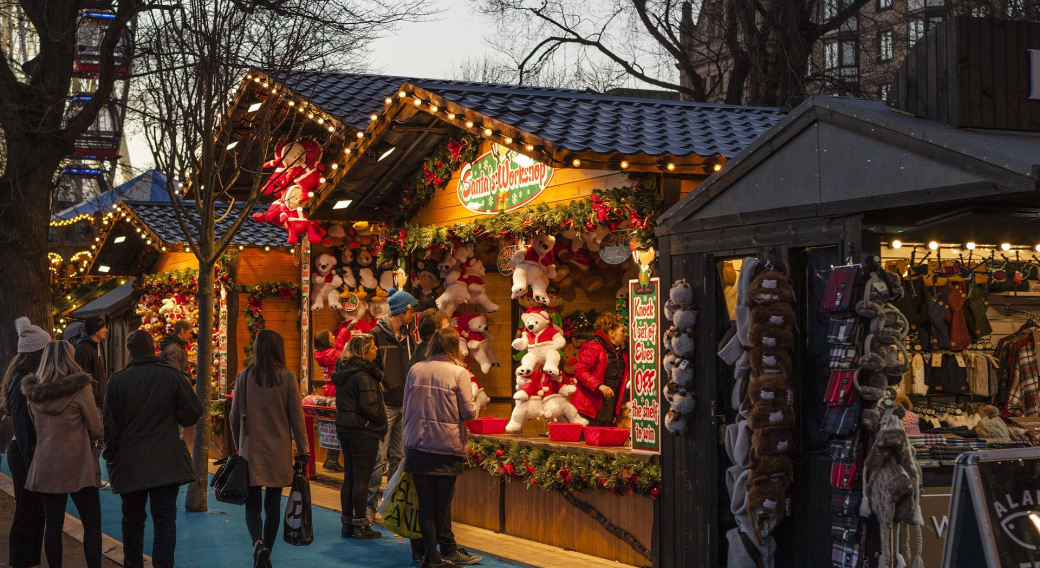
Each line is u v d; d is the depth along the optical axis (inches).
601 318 348.8
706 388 254.7
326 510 388.8
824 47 903.7
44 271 658.8
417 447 264.5
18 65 697.6
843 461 208.1
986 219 204.5
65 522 383.2
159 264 750.5
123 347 875.4
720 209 252.1
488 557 297.1
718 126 329.7
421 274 415.2
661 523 270.7
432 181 397.4
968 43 203.0
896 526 204.2
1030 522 149.2
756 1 828.6
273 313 607.2
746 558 237.8
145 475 255.1
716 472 251.6
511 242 362.9
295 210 517.3
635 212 281.0
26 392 269.7
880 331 203.0
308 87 496.1
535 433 367.9
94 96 648.4
